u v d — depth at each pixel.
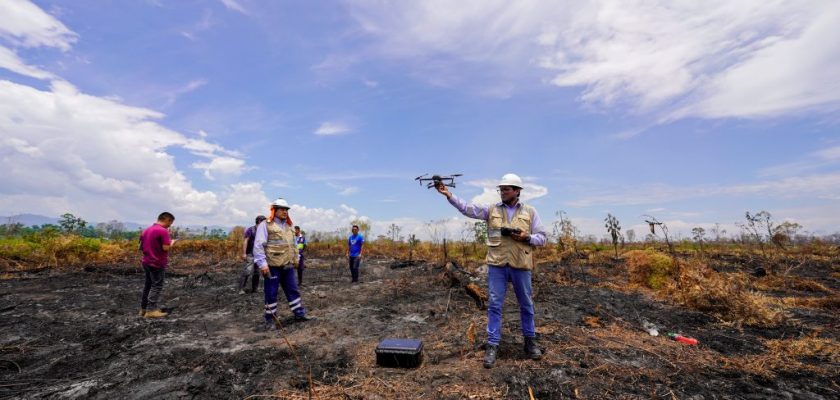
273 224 5.93
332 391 3.29
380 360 3.88
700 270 7.26
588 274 10.44
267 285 5.76
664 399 3.06
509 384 3.29
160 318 6.37
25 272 11.68
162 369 3.93
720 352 4.27
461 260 13.98
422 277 10.42
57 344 4.97
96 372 4.00
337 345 4.70
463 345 4.46
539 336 4.65
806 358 4.08
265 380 3.61
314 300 7.79
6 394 3.48
